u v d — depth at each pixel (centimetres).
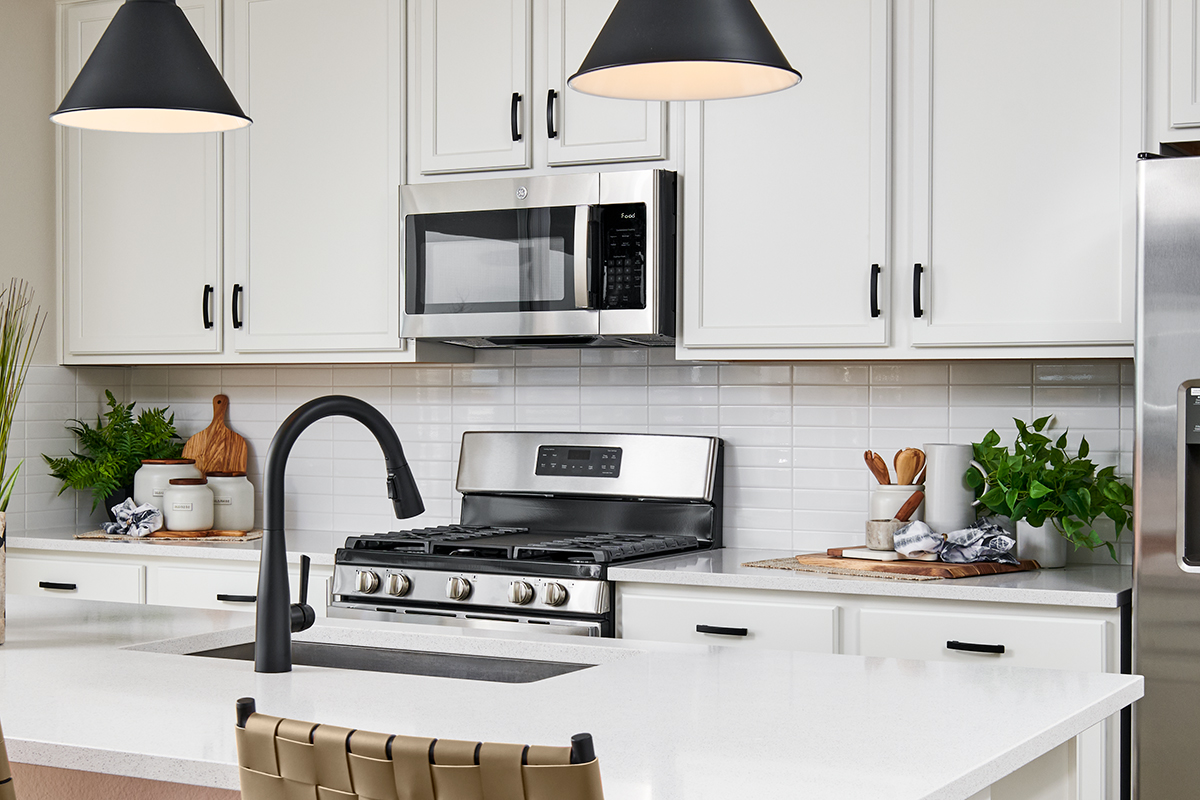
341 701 148
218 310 369
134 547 354
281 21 360
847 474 337
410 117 346
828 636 271
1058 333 279
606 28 168
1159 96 272
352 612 316
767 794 108
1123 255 274
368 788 99
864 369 335
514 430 374
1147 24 273
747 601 280
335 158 354
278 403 405
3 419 207
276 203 361
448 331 336
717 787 110
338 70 353
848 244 298
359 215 350
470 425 380
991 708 143
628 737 128
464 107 338
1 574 190
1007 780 156
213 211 370
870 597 271
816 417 340
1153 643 245
